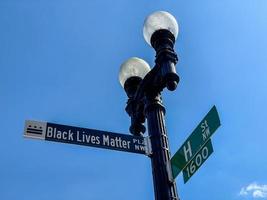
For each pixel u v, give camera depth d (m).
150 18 4.09
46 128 3.81
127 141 3.91
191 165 3.49
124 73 4.45
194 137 3.58
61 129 3.84
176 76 3.77
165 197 3.46
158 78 3.93
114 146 3.86
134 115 4.25
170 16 4.11
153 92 4.05
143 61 4.51
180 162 3.59
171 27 4.06
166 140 3.85
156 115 3.96
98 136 3.90
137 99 4.17
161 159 3.70
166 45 3.93
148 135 3.94
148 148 3.84
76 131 3.88
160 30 4.00
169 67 3.80
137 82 4.39
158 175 3.61
